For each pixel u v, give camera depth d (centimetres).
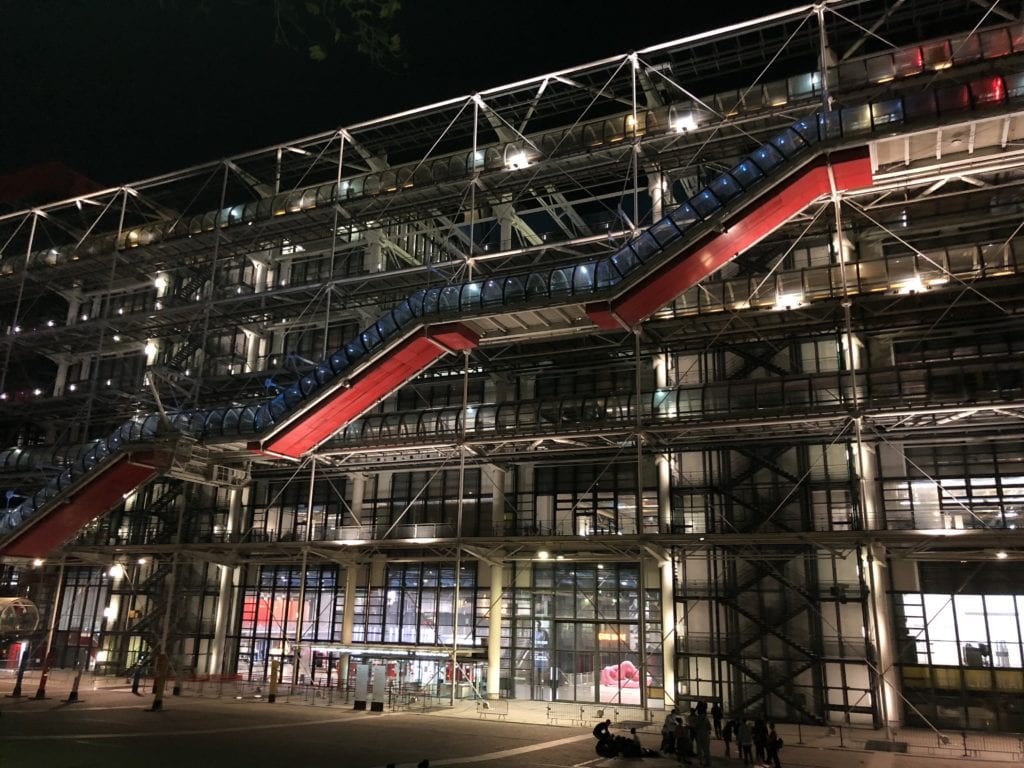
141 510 4106
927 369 2455
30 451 3925
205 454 3162
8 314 4838
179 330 3866
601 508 3139
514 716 2583
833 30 2878
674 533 2738
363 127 3309
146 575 4003
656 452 2981
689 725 1859
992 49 2430
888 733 2227
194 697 2995
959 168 2220
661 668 2862
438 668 3234
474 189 3025
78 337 4094
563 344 3141
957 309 2581
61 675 3759
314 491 3750
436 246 4088
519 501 3284
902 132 2103
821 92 2561
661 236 2377
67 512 3312
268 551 3422
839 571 2667
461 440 2875
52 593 4197
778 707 2631
